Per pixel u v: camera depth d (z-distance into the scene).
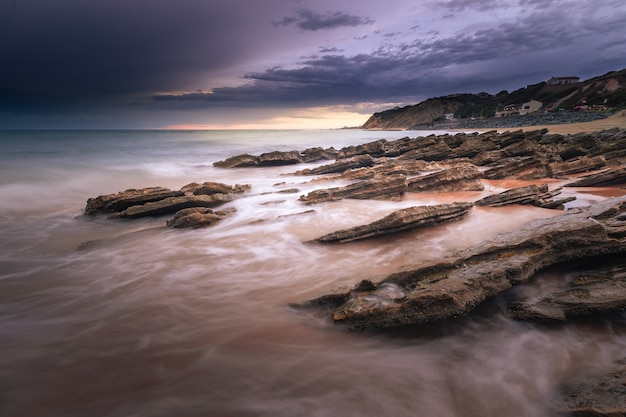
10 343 6.45
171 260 10.41
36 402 5.09
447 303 6.18
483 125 102.81
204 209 14.58
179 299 8.07
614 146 23.53
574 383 4.78
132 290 8.61
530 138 32.22
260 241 11.73
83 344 6.41
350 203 16.09
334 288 7.50
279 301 7.73
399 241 10.60
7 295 8.45
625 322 5.74
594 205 9.95
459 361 5.63
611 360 5.09
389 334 6.16
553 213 12.41
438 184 17.61
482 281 6.62
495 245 7.55
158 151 47.53
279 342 6.31
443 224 11.70
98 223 14.99
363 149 37.97
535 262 7.15
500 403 4.77
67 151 40.78
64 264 10.38
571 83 132.12
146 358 5.98
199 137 96.75
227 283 8.81
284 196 18.73
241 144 65.62
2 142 56.28
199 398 5.11
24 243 12.55
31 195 19.80
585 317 5.94
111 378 5.53
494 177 21.00
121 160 35.25
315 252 10.46
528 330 6.05
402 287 6.95
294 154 38.53
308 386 5.26
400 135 102.50
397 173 21.70
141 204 16.14
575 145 25.41
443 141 31.50
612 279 6.54
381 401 4.95
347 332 6.33
